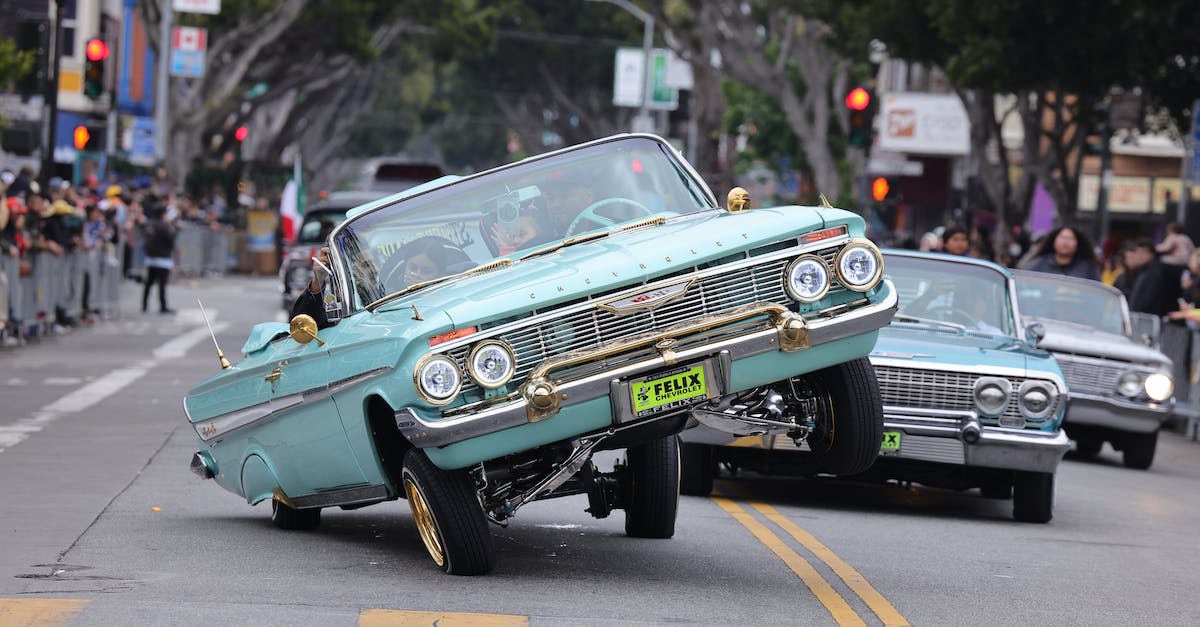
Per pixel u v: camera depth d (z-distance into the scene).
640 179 27.14
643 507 28.14
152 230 93.75
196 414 30.03
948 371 32.59
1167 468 48.12
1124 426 45.84
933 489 39.06
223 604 22.03
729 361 22.98
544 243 26.27
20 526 28.80
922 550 28.84
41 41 93.81
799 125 134.62
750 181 183.88
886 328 35.28
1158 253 64.75
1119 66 80.31
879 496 37.03
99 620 20.91
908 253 38.41
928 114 137.75
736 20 135.62
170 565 25.16
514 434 22.61
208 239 144.00
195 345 73.38
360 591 23.12
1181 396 60.62
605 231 25.91
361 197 91.69
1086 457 50.41
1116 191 143.62
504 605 22.31
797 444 25.77
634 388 22.69
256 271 150.50
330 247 26.69
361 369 23.83
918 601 23.81
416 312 23.19
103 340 75.06
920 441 32.31
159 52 146.75
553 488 24.28
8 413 48.00
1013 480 33.44
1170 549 30.73
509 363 22.55
